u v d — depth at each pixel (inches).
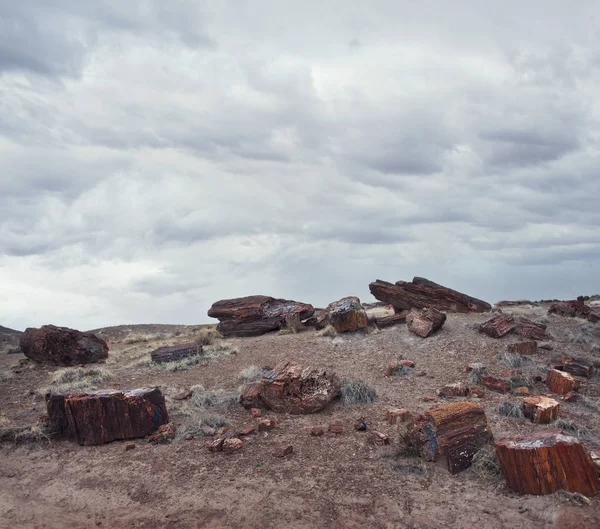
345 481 383.2
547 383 589.6
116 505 374.6
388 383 629.3
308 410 529.3
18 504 387.5
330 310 925.8
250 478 397.1
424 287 1003.9
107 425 486.9
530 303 1227.9
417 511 336.2
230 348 880.3
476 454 388.2
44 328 896.9
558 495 323.0
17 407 627.8
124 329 1513.3
